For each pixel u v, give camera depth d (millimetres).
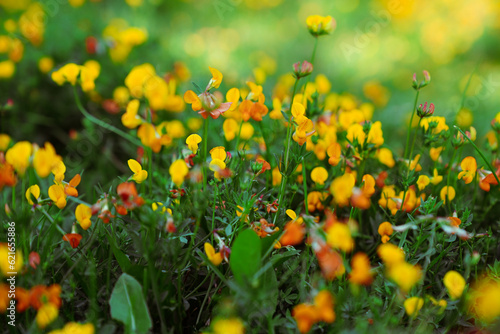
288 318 820
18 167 813
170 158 1010
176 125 1028
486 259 892
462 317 834
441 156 979
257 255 813
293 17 2672
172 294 841
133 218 850
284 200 886
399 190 941
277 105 965
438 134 929
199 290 871
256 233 834
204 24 2424
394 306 835
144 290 819
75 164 1119
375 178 930
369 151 918
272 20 2627
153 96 854
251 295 783
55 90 1262
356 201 797
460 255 870
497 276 848
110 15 1852
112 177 1117
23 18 1418
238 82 1486
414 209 898
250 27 2492
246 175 913
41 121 1234
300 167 940
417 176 890
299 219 849
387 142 1207
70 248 866
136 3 1836
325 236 776
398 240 903
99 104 1270
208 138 1071
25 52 1345
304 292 830
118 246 865
